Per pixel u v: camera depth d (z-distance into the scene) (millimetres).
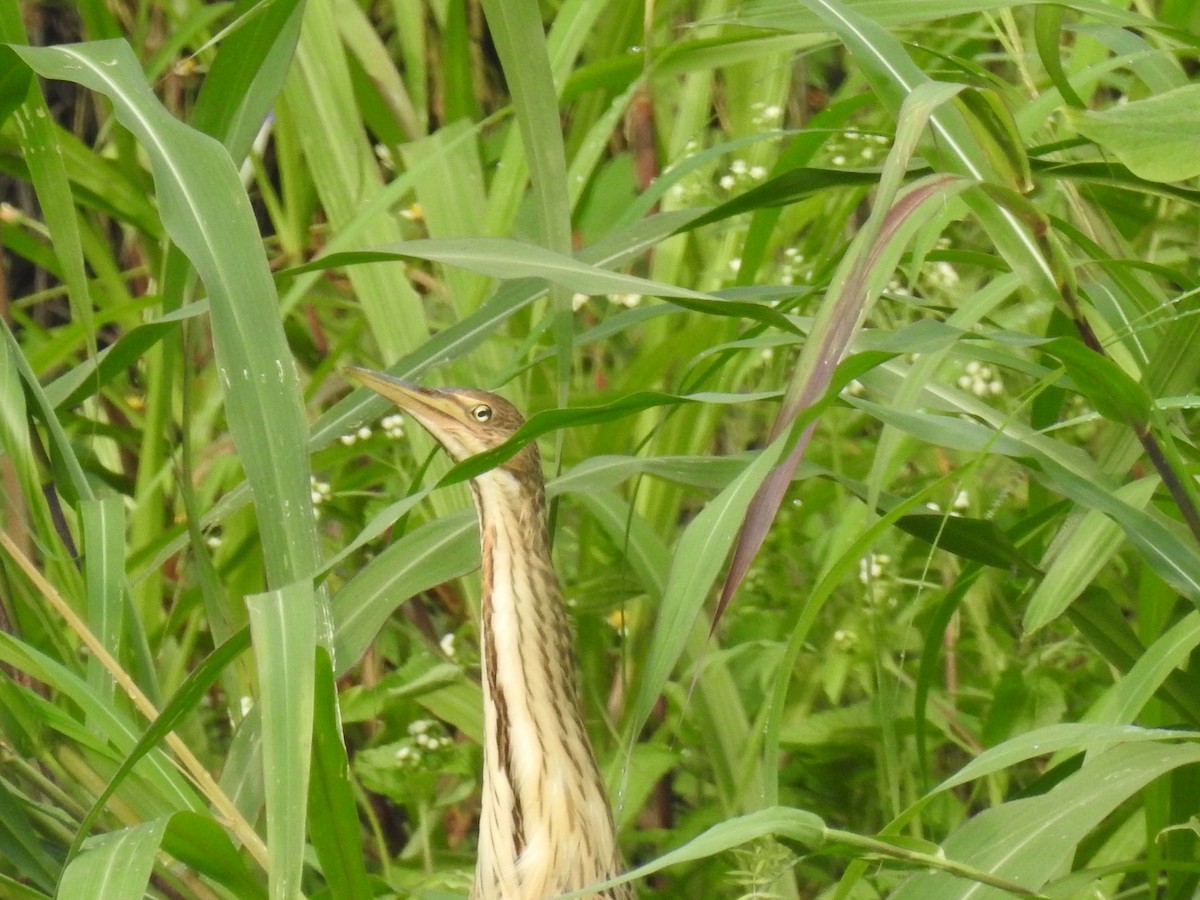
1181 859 5895
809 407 5598
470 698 6277
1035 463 5875
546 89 5875
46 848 5879
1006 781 6242
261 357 5738
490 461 5672
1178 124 5684
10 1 5977
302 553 5727
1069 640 6305
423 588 5969
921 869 5641
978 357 5977
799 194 5953
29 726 5836
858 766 6309
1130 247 6156
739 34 6230
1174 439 5926
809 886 6324
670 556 6141
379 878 5949
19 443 5875
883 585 6277
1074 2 5918
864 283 5629
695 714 6312
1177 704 5930
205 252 5742
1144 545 5828
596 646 6391
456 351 6070
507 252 5812
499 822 5980
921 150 5859
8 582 5988
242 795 5895
